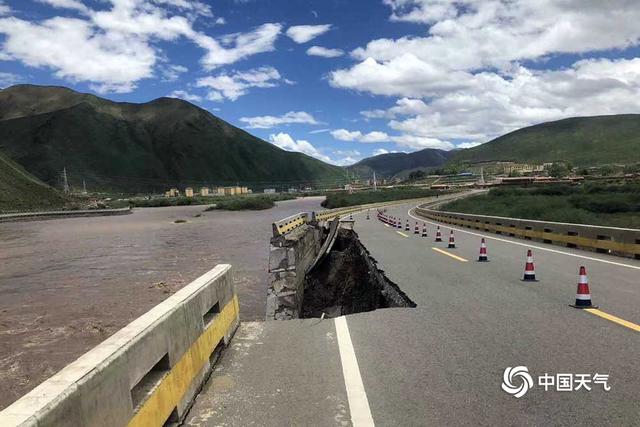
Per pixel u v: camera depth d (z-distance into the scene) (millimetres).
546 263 13672
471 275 11938
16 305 20141
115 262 32875
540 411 4355
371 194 132250
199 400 4797
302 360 5938
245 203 124938
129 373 3352
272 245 15297
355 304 18250
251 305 18031
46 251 41719
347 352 6195
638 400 4516
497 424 4137
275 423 4277
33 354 13461
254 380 5301
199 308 5207
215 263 30031
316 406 4602
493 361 5641
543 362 5555
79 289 23469
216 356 5930
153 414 3699
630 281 10430
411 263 14672
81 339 14906
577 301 8172
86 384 2787
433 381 5113
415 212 59406
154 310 4270
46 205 127562
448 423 4180
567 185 96562
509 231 24562
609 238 16297
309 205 137000
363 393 4871
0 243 51000
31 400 2490
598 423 4109
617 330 6727
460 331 6934
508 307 8320
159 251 38438
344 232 28328
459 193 135000
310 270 21406
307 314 18750
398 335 6875
